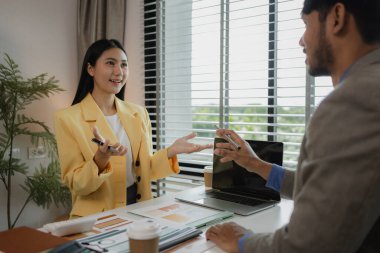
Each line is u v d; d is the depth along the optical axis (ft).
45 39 9.56
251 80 7.77
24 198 9.21
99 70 6.42
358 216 2.08
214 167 6.13
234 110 8.08
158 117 9.30
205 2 8.52
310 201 2.20
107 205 5.94
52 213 9.82
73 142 5.95
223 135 4.80
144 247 2.80
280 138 7.50
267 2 7.57
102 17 9.51
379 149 2.06
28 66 9.20
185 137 6.53
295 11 7.13
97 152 5.36
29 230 3.17
